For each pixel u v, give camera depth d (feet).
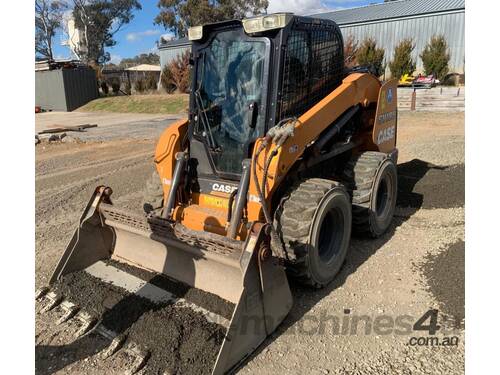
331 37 14.26
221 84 12.48
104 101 89.51
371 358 9.67
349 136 15.51
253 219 11.43
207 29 12.44
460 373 9.10
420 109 51.60
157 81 114.52
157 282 11.83
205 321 10.06
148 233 11.59
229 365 9.14
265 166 10.73
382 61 76.43
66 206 21.22
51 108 91.81
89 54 143.64
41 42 147.23
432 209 18.25
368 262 13.97
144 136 46.16
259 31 11.27
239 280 10.55
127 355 9.63
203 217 12.28
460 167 22.95
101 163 31.71
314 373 9.27
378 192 15.72
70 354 9.91
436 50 70.49
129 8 144.77
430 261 13.62
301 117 12.03
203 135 12.87
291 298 10.69
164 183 13.82
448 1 80.53
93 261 13.03
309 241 11.19
